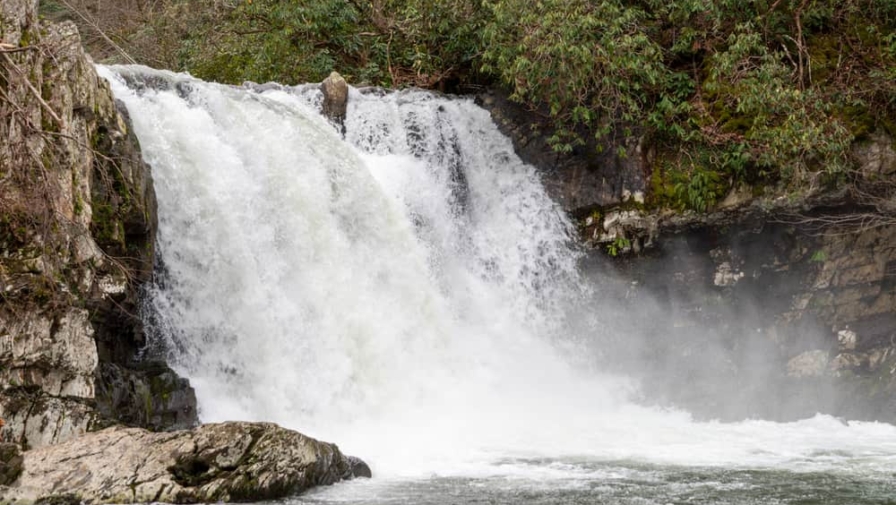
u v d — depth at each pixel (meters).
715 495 10.71
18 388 11.18
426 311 17.23
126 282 12.59
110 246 12.68
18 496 9.74
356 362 15.63
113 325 12.84
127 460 10.27
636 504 10.20
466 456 13.02
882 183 17.03
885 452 14.09
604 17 18.44
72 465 10.21
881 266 17.86
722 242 18.34
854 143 17.02
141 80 16.08
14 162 11.66
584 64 18.00
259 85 18.70
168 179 14.80
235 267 15.05
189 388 13.34
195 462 10.27
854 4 18.36
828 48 18.31
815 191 17.03
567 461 12.82
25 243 11.53
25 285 11.30
